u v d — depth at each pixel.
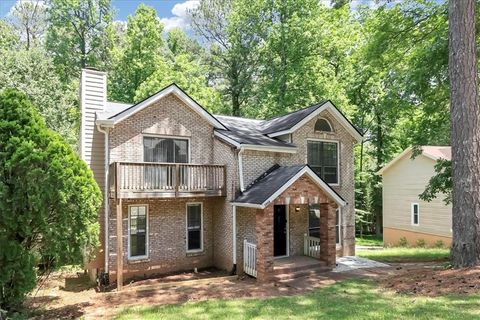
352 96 28.34
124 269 12.94
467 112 10.89
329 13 26.22
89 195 9.11
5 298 8.19
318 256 14.39
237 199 13.37
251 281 12.24
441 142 24.33
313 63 25.20
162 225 13.81
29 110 8.62
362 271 12.80
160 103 13.79
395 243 24.58
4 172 8.04
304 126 15.80
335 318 7.30
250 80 32.69
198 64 35.62
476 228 10.54
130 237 13.20
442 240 21.19
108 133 12.74
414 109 17.27
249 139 14.44
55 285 12.60
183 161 14.27
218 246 14.55
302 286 10.88
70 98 22.83
